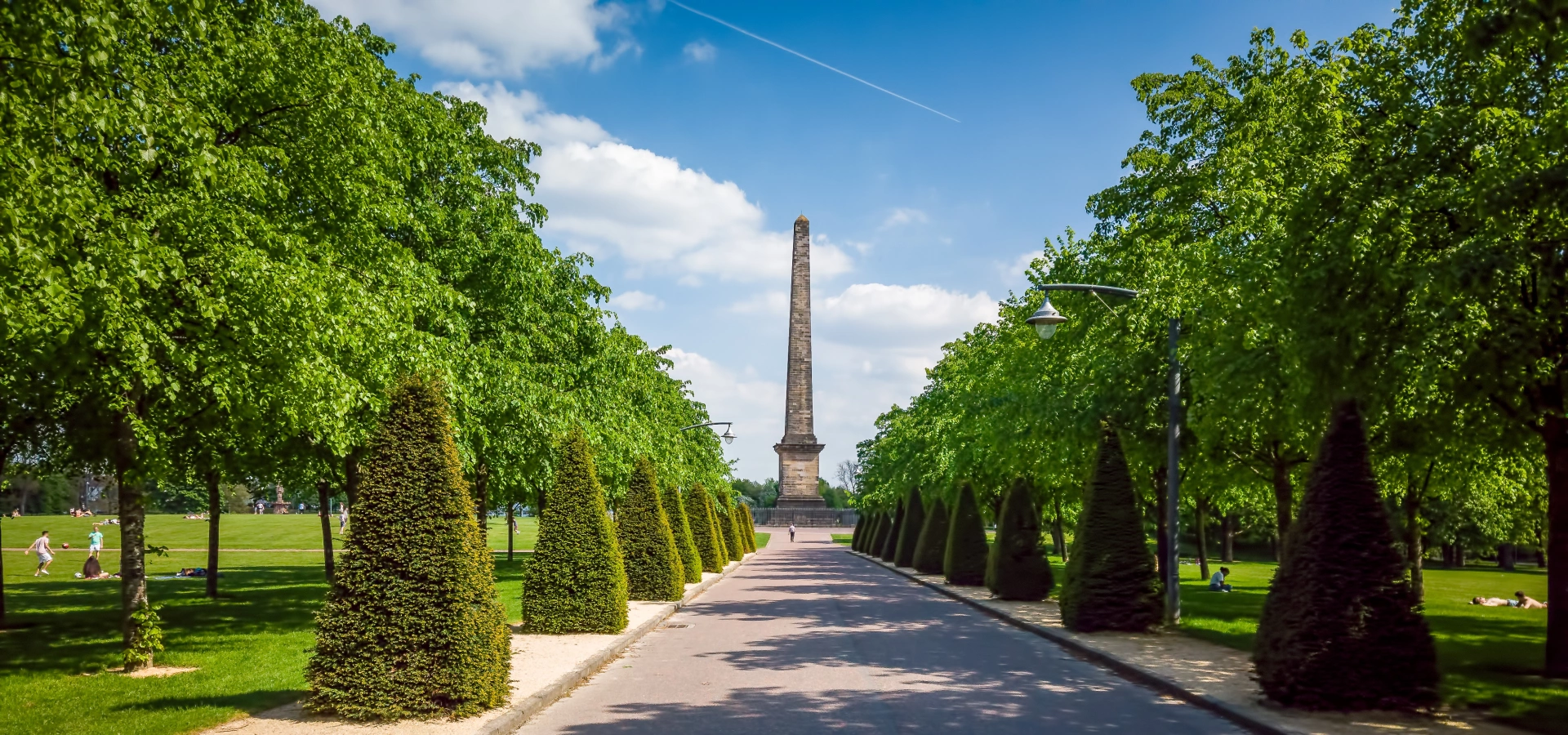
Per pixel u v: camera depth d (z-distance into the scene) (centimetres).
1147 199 2670
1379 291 1417
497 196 2681
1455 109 1419
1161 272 2244
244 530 8112
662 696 1225
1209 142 2519
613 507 3419
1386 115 1650
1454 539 5869
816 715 1086
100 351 1344
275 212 1662
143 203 1314
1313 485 1131
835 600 2852
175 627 1980
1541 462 1909
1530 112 1416
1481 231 1369
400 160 1945
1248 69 2511
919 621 2231
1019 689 1273
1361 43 1742
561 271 3022
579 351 3097
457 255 2395
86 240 1135
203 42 1434
